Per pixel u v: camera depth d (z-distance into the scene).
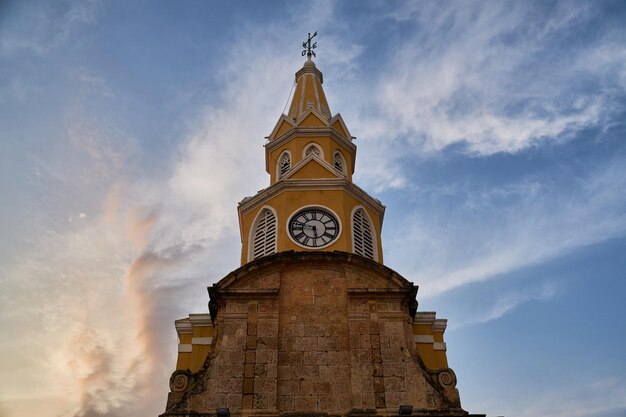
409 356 20.69
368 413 19.20
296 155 30.33
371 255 27.09
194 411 19.23
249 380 20.03
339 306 22.03
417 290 22.62
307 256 22.92
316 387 20.11
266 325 21.39
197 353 23.48
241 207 28.30
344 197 26.97
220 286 22.31
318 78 36.53
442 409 19.28
